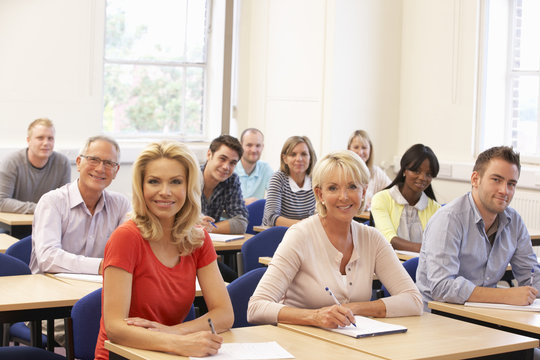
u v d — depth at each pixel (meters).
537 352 2.79
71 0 6.61
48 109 6.57
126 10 7.20
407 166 4.06
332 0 6.86
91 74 6.73
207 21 7.55
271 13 7.32
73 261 3.04
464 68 6.62
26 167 5.11
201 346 1.89
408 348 2.02
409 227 4.11
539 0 6.36
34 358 2.39
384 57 7.16
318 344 2.06
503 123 6.62
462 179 6.48
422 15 7.02
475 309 2.67
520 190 6.00
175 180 2.14
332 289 2.50
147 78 7.36
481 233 3.00
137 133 7.35
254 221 5.08
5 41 6.39
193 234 2.21
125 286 2.06
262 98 7.41
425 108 7.00
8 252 3.27
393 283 2.57
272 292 2.44
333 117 6.89
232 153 4.42
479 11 6.52
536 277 3.11
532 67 6.43
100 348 2.11
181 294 2.19
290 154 4.91
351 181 2.47
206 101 7.62
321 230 2.55
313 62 7.00
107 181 3.27
